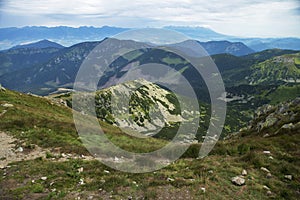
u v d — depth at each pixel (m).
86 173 14.86
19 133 23.61
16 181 14.02
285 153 18.11
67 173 14.73
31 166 16.09
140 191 12.28
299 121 25.41
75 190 12.72
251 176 14.05
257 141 21.72
